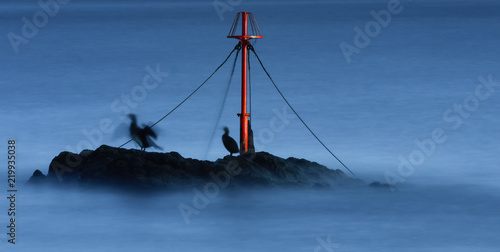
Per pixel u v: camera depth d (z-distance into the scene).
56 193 102.88
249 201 99.81
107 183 101.75
